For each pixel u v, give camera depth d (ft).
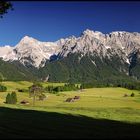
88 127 195.93
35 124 194.29
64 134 151.84
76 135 148.77
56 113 299.79
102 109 446.19
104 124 220.43
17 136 137.28
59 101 648.38
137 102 645.92
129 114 358.02
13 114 256.93
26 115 256.11
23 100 603.67
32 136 139.44
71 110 375.04
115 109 451.12
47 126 187.62
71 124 208.33
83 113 323.16
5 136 135.95
